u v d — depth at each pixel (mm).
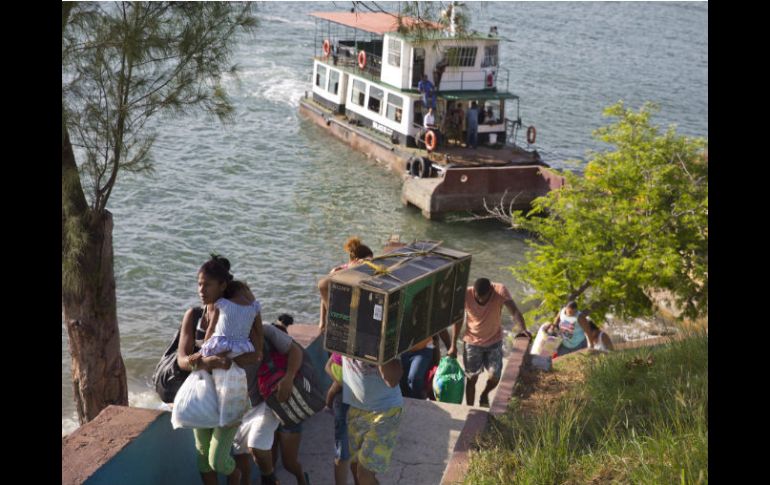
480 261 29031
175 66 9359
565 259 18578
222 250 27875
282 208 32781
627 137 19984
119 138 8859
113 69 8930
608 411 6969
